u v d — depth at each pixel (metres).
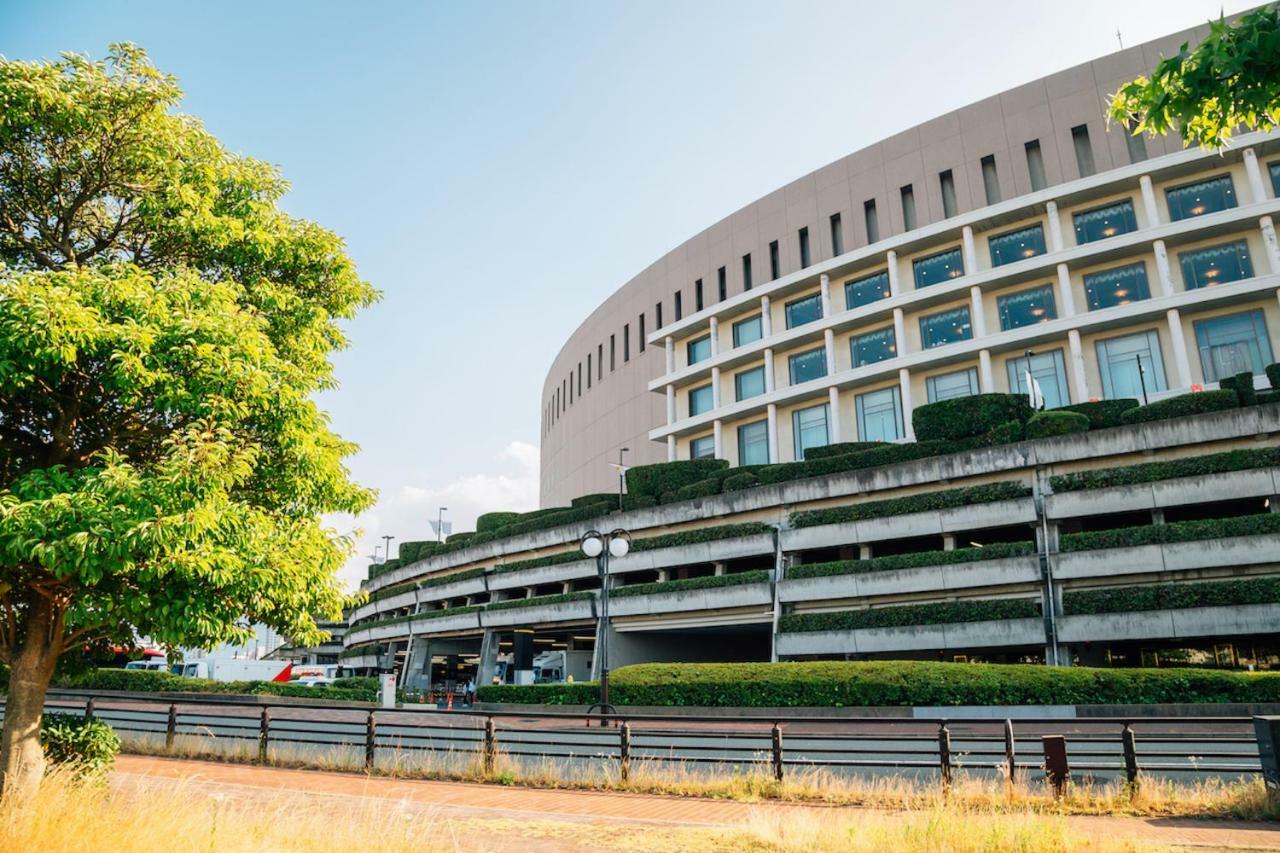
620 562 40.44
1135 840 8.75
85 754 11.73
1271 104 8.52
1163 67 8.80
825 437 47.25
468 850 8.62
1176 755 12.05
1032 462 31.12
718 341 54.03
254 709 29.64
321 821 8.73
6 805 8.10
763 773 13.59
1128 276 39.34
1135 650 29.22
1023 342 40.41
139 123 10.19
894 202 46.66
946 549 31.62
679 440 55.03
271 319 11.30
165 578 9.28
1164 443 28.89
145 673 37.69
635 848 8.97
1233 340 36.50
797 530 34.97
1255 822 10.11
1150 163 38.06
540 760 15.40
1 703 18.67
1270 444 27.59
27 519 8.01
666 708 27.67
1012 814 9.90
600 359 69.12
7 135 9.62
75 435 10.48
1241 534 25.09
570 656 51.62
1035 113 42.66
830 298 48.59
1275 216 36.22
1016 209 41.34
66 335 8.42
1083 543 27.88
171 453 9.16
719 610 35.84
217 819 8.28
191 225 10.49
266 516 10.31
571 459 73.56
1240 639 27.62
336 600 11.17
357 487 11.68
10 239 10.31
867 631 30.11
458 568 54.47
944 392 43.19
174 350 9.03
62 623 10.24
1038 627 27.08
